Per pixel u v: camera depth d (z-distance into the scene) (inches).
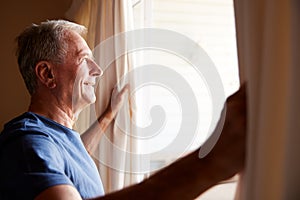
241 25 15.3
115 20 55.2
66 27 49.7
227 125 14.5
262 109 13.2
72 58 48.8
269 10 13.2
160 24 58.1
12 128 43.0
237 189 15.0
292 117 12.8
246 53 14.5
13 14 93.4
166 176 15.8
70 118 51.2
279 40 13.0
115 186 52.7
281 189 12.9
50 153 39.3
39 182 35.9
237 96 14.9
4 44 93.1
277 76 13.0
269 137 13.0
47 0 93.9
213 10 55.8
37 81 48.9
